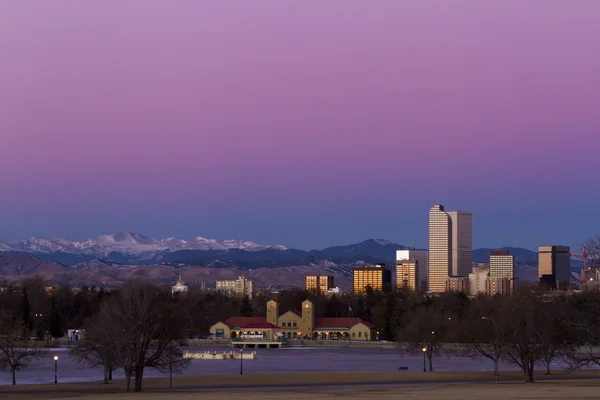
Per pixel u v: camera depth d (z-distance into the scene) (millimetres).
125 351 196625
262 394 167125
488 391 166750
